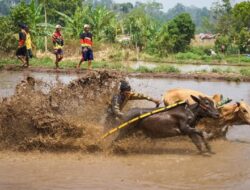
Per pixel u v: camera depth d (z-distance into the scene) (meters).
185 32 48.69
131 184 7.79
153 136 9.84
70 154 9.55
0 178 8.02
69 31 40.69
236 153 9.81
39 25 37.62
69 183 7.80
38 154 9.52
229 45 48.41
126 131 9.82
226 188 7.64
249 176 8.30
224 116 10.80
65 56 35.69
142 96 10.22
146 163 9.05
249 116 10.62
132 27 46.66
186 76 21.69
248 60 39.34
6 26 29.62
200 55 45.22
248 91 17.97
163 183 7.87
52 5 55.47
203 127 10.95
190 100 10.70
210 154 9.70
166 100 11.02
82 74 21.08
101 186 7.67
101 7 44.38
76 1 56.91
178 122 9.71
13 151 9.64
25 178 8.04
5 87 16.44
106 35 43.75
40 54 32.62
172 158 9.41
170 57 40.59
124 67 24.03
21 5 38.00
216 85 19.69
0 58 27.77
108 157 9.42
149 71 22.66
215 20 67.31
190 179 8.10
